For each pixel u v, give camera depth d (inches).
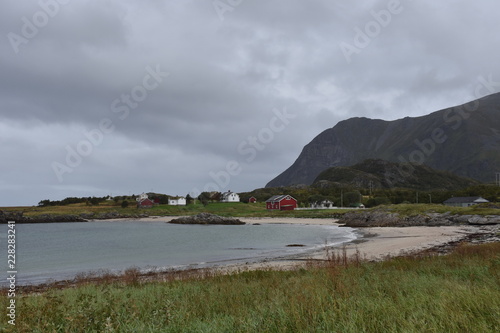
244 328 246.1
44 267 1358.3
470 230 2336.4
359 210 4389.8
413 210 3538.4
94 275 1042.1
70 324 275.9
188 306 349.7
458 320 229.3
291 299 302.5
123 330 263.9
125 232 3587.6
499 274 418.0
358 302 287.3
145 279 807.1
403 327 225.5
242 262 1278.3
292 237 2474.2
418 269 566.3
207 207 6919.3
